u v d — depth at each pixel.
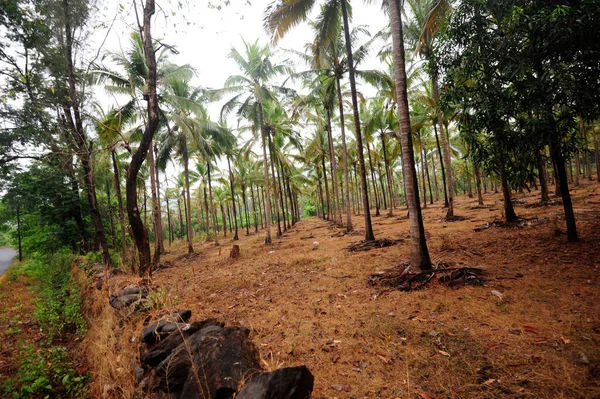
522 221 9.51
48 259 14.68
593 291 4.08
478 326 3.63
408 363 3.09
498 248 6.98
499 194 26.00
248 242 21.58
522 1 5.30
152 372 2.66
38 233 17.55
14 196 13.16
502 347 3.12
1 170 10.36
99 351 3.85
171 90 15.79
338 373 3.08
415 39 12.77
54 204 13.82
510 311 3.89
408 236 10.94
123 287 5.24
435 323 3.85
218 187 36.38
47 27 7.86
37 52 8.28
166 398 2.38
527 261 5.76
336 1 9.62
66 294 8.78
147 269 6.79
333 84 14.45
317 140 21.11
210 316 5.26
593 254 5.46
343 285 6.06
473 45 5.61
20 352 4.52
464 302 4.35
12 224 22.39
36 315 6.58
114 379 3.29
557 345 3.00
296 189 39.19
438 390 2.63
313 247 11.88
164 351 2.75
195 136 15.48
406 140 5.99
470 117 6.11
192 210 52.78
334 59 12.73
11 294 9.82
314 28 10.76
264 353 3.67
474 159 6.61
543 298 4.11
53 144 9.32
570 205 6.41
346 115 21.23
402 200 49.56
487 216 13.07
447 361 3.02
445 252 7.29
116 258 13.39
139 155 6.70
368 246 9.83
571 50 4.59
